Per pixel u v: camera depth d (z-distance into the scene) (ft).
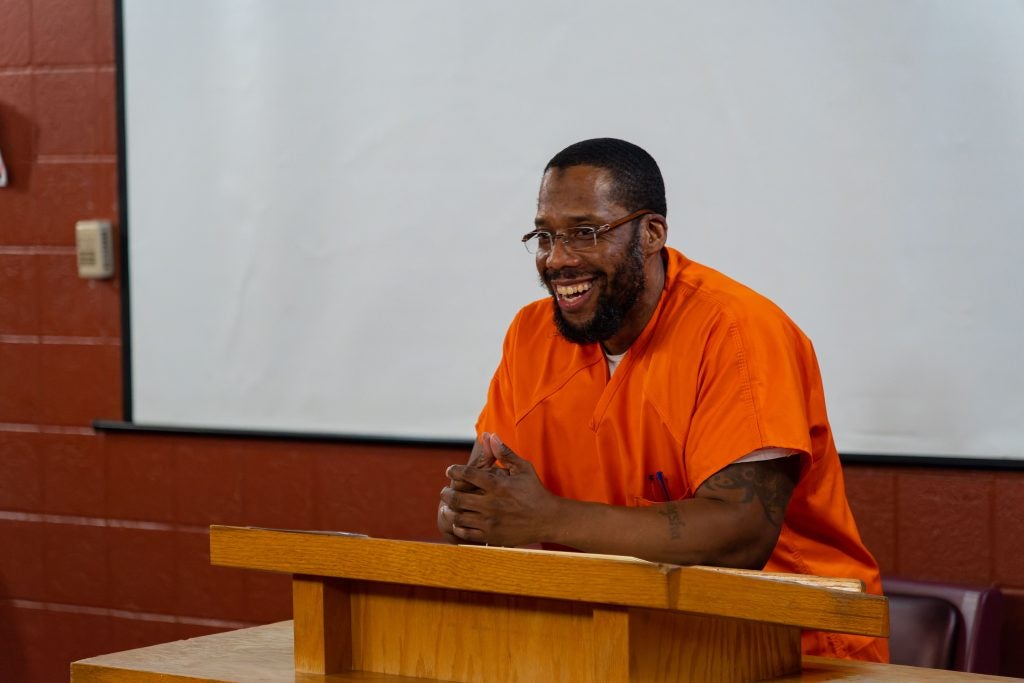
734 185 22.41
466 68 24.66
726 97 22.41
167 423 27.96
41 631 29.60
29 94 28.91
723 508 13.48
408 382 25.54
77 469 29.04
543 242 14.79
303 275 26.43
